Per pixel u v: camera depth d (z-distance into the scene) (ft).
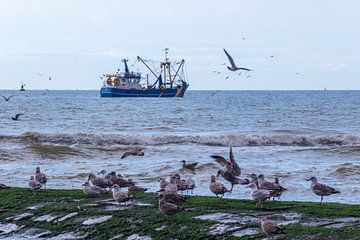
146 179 96.32
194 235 55.47
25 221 64.18
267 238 52.90
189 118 263.90
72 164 116.67
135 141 160.04
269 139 161.89
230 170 71.77
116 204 65.98
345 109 351.46
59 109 334.03
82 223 61.52
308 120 257.14
